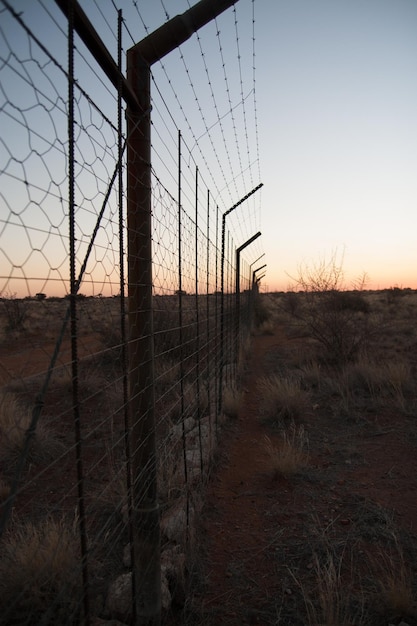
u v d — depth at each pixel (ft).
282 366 37.78
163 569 9.43
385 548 11.07
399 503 13.30
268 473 15.75
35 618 7.87
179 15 7.36
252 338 64.03
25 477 14.46
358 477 15.30
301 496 14.05
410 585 9.34
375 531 11.76
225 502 13.93
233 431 20.83
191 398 22.38
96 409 21.16
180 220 9.55
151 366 7.68
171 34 7.29
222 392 24.27
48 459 15.66
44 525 11.10
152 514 7.86
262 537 11.81
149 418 7.70
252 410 24.32
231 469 16.53
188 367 28.63
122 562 9.99
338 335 35.42
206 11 7.54
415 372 29.81
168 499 12.66
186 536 10.69
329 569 9.52
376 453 17.35
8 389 15.08
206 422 20.47
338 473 15.71
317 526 12.19
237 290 33.19
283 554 10.96
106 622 7.86
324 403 24.49
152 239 7.60
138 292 7.38
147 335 7.50
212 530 12.23
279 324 89.15
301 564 10.57
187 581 9.78
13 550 9.31
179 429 18.12
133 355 7.49
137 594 7.97
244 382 32.14
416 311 80.94
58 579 8.48
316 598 9.39
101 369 23.75
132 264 7.27
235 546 11.44
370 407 22.58
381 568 10.05
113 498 12.55
